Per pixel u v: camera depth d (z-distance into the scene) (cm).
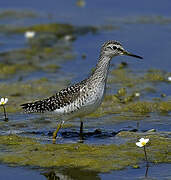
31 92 2067
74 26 3069
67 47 2744
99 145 1466
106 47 1540
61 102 1527
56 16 3272
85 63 2469
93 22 3152
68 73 2331
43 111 1582
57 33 2975
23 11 3381
